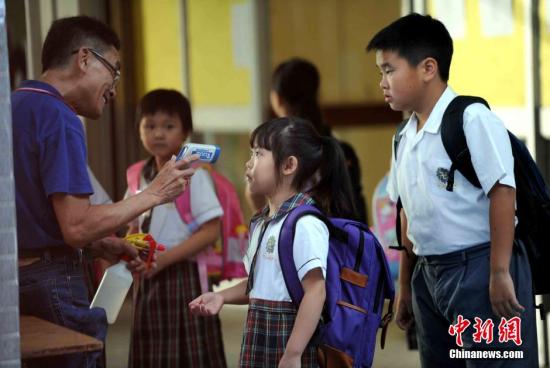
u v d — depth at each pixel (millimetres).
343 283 4004
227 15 8703
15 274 3061
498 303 3975
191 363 5406
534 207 4176
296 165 4039
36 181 3801
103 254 4527
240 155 8742
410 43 4145
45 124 3775
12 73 7277
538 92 6402
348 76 9594
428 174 4133
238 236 5734
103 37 3982
